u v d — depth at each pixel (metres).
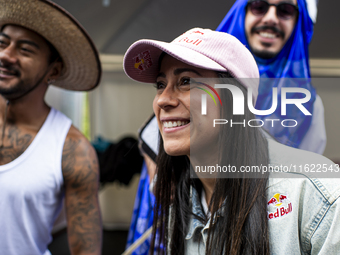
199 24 2.27
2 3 0.98
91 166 1.07
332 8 1.67
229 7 1.98
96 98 3.62
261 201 0.62
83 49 1.15
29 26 1.02
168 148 0.65
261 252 0.59
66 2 2.24
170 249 0.79
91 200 1.07
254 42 1.10
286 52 1.10
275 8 1.06
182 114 0.64
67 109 3.30
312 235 0.58
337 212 0.56
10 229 0.98
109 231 3.61
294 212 0.60
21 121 1.08
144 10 2.37
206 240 0.68
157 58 0.73
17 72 1.01
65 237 3.32
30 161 1.02
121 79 3.60
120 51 3.14
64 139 1.07
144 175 1.46
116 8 2.34
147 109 3.64
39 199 1.01
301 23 1.08
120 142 2.73
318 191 0.59
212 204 0.69
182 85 0.64
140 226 1.35
